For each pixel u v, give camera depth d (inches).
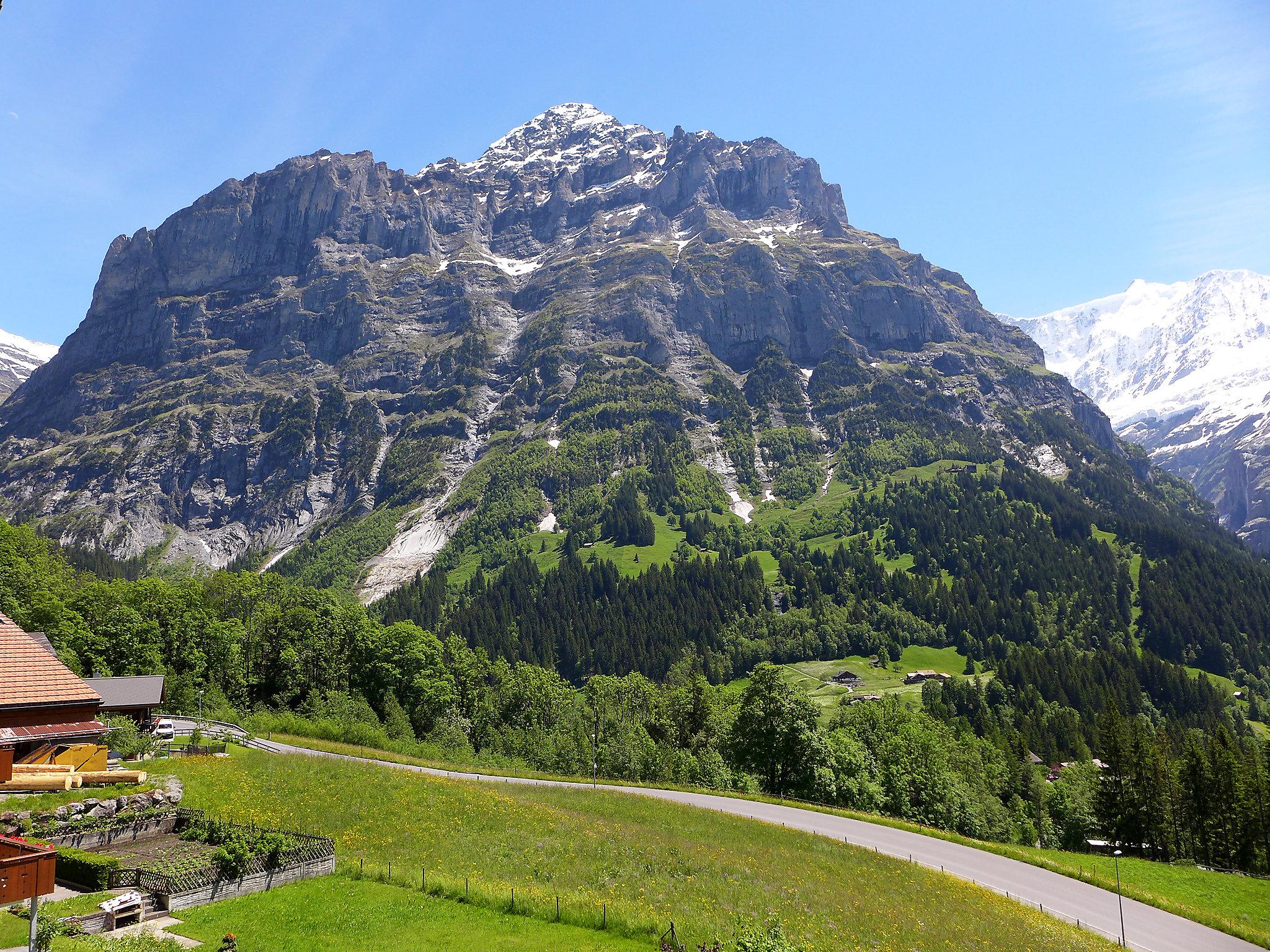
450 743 4421.8
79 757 1887.3
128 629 4106.8
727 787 3745.1
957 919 2039.9
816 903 1947.6
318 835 1903.3
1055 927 2134.6
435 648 5182.1
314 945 1273.4
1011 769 5423.2
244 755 2508.6
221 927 1300.4
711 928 1557.6
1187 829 4320.9
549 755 4237.2
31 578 4343.0
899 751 4111.7
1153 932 2261.3
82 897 1280.8
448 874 1726.1
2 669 1679.4
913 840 2901.1
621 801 2812.5
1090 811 4439.0
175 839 1626.5
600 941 1424.7
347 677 4987.7
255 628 4953.3
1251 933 2327.8
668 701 5009.8
